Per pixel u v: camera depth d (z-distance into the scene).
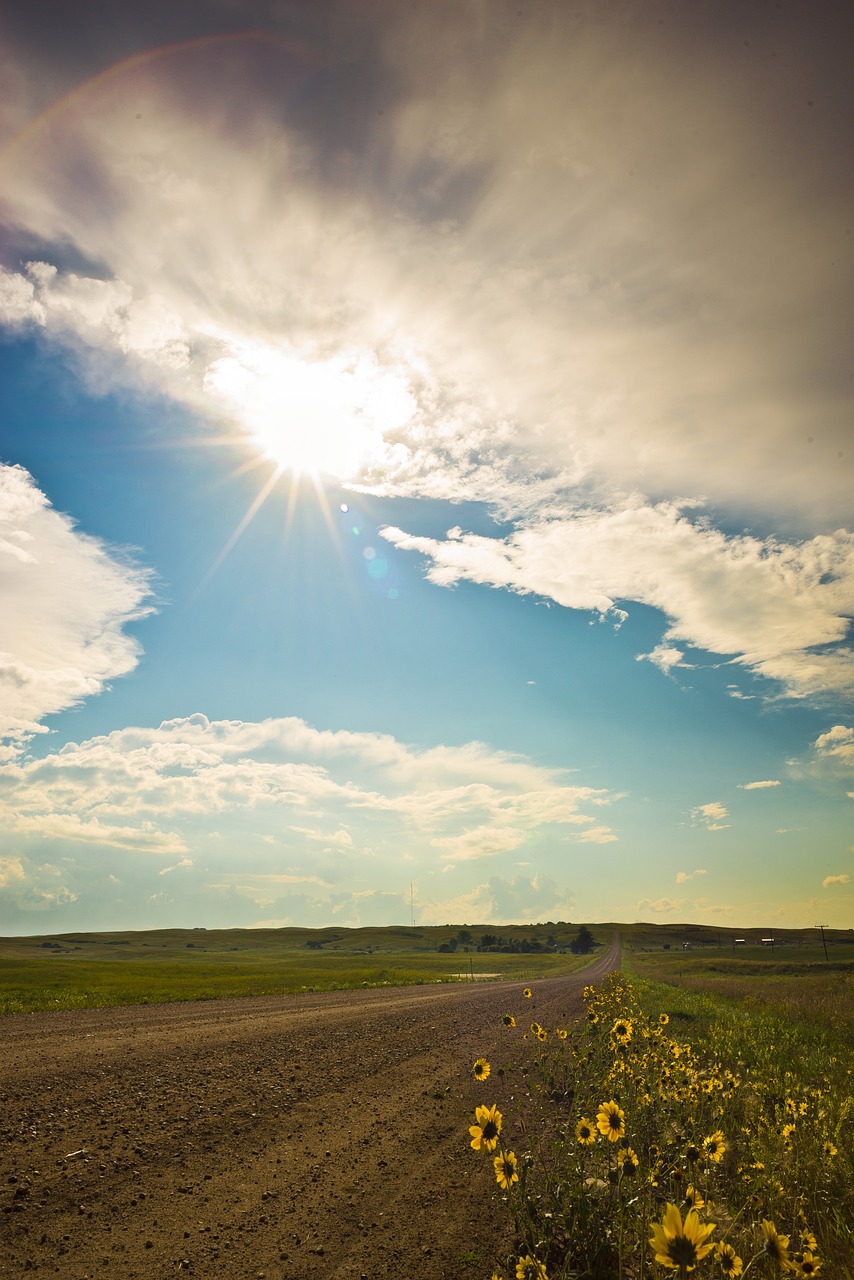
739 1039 13.69
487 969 79.56
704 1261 4.00
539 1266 3.63
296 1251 4.96
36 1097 8.62
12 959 75.94
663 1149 5.61
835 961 97.38
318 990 32.81
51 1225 5.21
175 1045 12.98
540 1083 9.95
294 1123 8.30
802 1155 5.90
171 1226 5.33
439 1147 7.48
